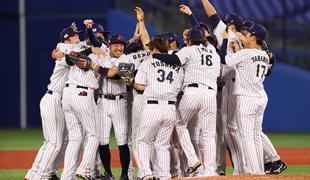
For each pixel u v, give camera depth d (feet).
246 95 113.29
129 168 121.39
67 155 113.19
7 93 288.10
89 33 113.70
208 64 113.09
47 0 280.72
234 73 118.01
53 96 115.96
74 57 112.16
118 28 265.34
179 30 254.27
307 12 297.53
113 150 184.96
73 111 113.70
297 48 279.28
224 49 113.50
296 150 186.70
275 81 254.47
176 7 264.11
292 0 296.71
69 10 278.05
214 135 113.91
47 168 115.14
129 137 123.65
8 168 146.20
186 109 113.09
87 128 113.80
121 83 117.19
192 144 116.78
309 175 104.01
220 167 123.75
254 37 114.11
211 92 112.98
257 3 293.23
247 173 113.70
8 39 286.25
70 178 112.98
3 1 284.20
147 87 111.34
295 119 254.27
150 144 112.98
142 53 119.96
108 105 117.91
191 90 112.57
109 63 115.65
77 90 112.98
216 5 281.13
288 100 254.27
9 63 286.66
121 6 275.18
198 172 116.06
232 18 120.88
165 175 111.45
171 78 111.24
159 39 111.45
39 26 282.56
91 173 115.14
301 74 252.42
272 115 254.88
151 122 110.42
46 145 115.96
